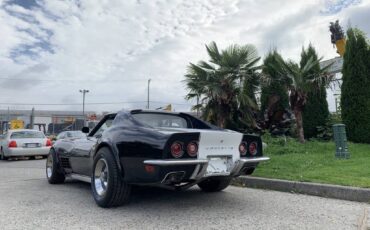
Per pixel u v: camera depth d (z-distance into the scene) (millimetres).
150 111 5762
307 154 10148
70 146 6891
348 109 12625
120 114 5668
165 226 4246
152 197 5953
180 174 4547
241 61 12727
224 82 12641
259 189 6844
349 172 7027
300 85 12305
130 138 4883
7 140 14867
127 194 5074
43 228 4168
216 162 4910
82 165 6402
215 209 5102
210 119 12992
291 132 13820
